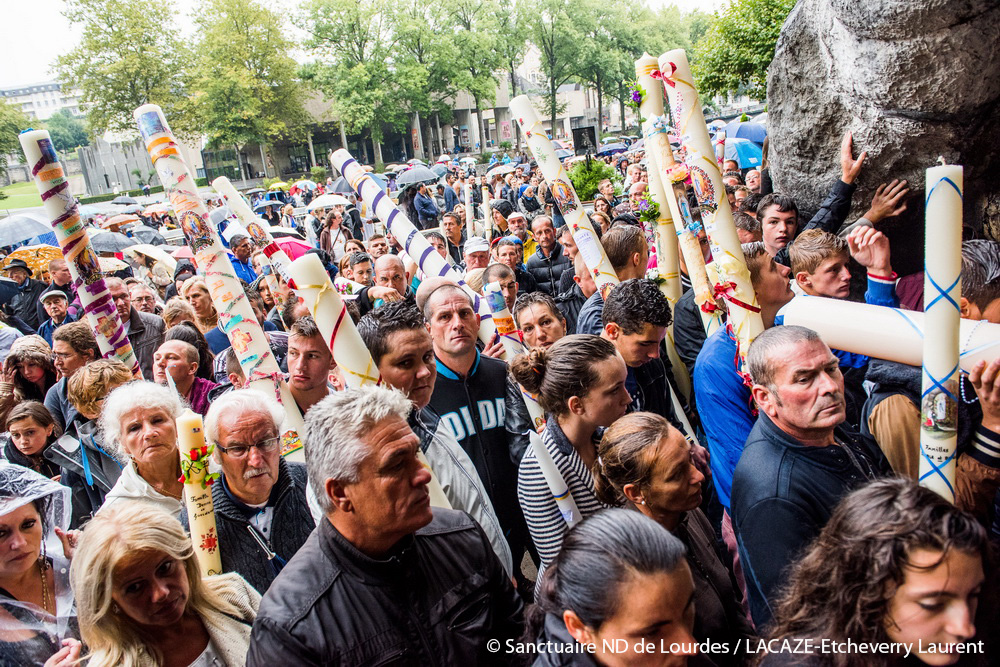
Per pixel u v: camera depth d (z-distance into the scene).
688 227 3.31
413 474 1.81
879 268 3.08
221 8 48.78
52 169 3.38
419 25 56.09
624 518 1.62
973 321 2.12
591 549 1.56
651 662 1.50
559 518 2.39
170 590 1.99
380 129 57.34
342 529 1.84
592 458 2.62
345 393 1.90
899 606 1.41
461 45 60.12
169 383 3.92
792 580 1.67
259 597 2.32
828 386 2.08
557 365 2.50
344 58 55.62
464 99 69.44
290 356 3.35
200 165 55.09
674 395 3.57
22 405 3.84
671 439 2.15
